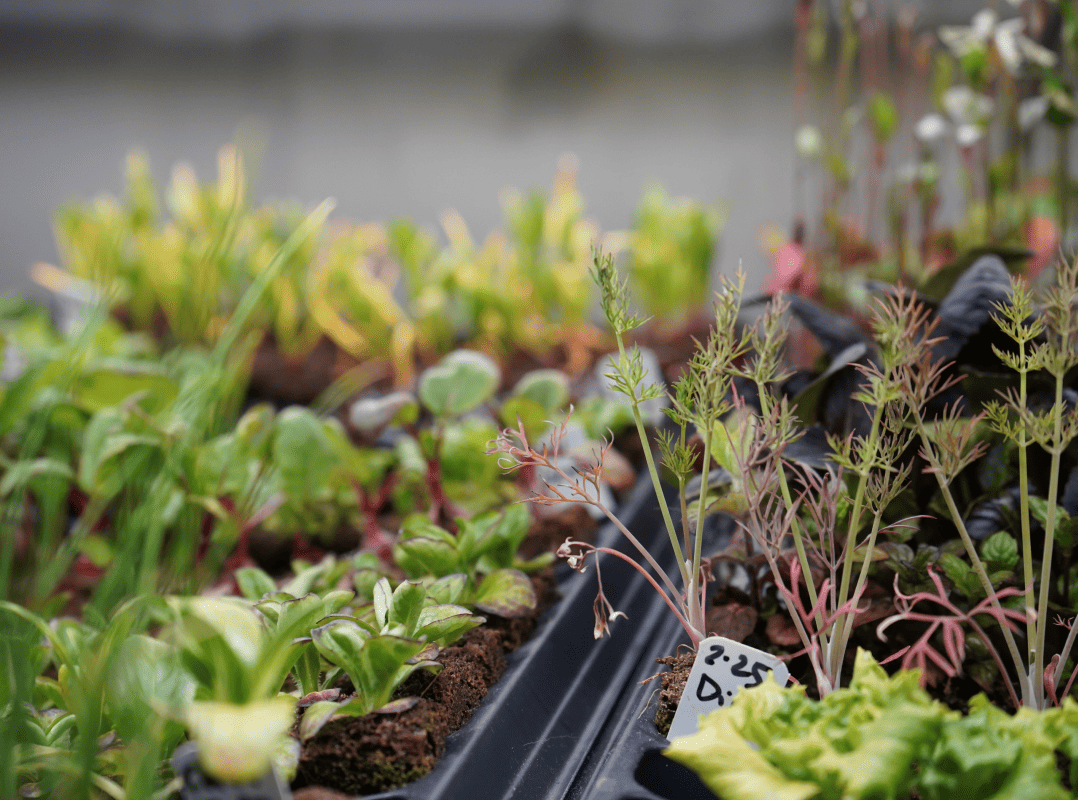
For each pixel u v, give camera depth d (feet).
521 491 1.39
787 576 1.05
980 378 1.09
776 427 0.98
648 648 1.23
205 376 1.25
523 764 1.00
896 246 1.84
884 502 0.92
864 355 1.11
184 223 2.38
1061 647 1.00
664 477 1.10
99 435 1.29
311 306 2.33
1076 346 1.00
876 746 0.80
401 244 2.37
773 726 0.85
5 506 1.26
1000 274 1.11
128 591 1.15
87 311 1.49
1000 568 0.99
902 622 1.01
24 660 0.92
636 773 0.96
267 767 0.80
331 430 1.35
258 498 1.31
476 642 1.07
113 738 0.95
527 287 2.45
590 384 2.03
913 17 1.87
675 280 2.50
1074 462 1.07
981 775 0.80
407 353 2.22
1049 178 1.70
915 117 1.98
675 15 3.90
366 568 1.15
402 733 0.93
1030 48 1.40
